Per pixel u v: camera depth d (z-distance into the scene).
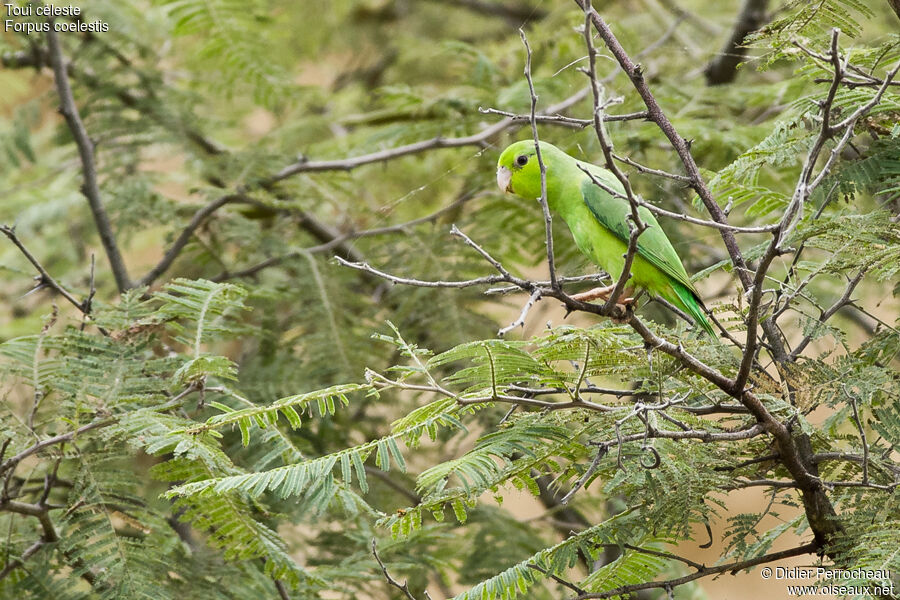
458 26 23.61
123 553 7.82
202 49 15.24
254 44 15.05
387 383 6.46
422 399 12.51
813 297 8.29
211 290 9.20
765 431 6.55
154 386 8.31
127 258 19.39
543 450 6.50
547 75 15.60
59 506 8.16
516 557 12.05
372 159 13.82
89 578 8.38
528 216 13.65
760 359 8.11
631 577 7.37
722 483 6.65
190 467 7.41
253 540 7.59
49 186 18.36
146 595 7.61
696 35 17.20
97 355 8.66
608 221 8.48
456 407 6.56
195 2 14.57
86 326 9.37
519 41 15.96
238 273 13.70
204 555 9.35
